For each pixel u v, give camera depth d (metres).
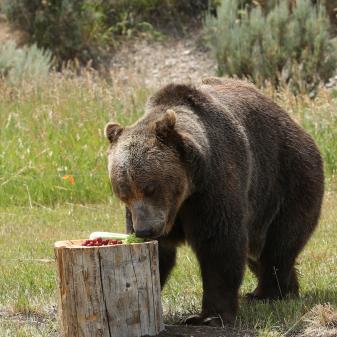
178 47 34.94
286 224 11.55
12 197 19.67
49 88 24.98
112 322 8.97
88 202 19.70
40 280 12.67
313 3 33.69
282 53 28.83
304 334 9.62
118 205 19.20
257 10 30.89
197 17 36.66
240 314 10.47
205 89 10.95
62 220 17.86
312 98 26.27
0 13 36.38
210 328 9.82
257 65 29.14
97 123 21.81
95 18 34.91
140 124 9.86
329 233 15.66
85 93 24.05
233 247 9.98
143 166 9.20
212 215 9.85
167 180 9.27
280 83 26.25
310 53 28.67
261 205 11.16
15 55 29.59
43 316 10.91
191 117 10.00
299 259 13.73
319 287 12.00
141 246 9.04
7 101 24.31
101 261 8.89
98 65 33.84
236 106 10.99
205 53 34.25
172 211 9.48
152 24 36.62
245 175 10.38
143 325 9.14
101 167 20.38
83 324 8.94
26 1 33.84
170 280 12.62
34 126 22.08
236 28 30.69
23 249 15.41
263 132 11.21
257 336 9.57
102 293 8.92
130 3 36.97
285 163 11.45
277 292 11.63
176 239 10.41
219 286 10.04
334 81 27.97
